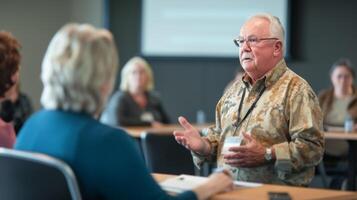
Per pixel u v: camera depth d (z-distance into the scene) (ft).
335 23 30.12
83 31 7.07
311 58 30.30
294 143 9.62
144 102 23.85
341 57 30.09
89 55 6.92
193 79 31.09
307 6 30.27
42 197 6.82
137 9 31.35
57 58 6.97
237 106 10.48
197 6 30.71
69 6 31.78
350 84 22.70
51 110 7.29
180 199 7.32
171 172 17.15
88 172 6.85
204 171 19.01
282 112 9.93
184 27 30.86
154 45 31.14
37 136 7.17
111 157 6.87
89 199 6.95
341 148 20.85
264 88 10.27
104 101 7.16
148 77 23.98
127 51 31.48
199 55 30.86
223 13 30.53
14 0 30.99
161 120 24.18
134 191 6.96
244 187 8.36
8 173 6.95
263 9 30.19
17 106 19.81
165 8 30.91
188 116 31.22
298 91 9.92
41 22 31.40
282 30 10.36
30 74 31.24
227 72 30.71
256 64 10.18
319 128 9.77
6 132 9.49
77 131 6.96
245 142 9.65
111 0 31.53
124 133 7.14
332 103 22.77
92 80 6.93
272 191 8.09
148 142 17.21
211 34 30.71
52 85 7.03
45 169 6.67
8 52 9.44
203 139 10.44
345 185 20.61
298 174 9.85
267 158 9.48
